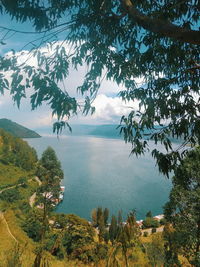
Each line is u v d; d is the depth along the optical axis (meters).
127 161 131.38
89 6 2.54
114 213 53.84
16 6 2.31
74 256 11.93
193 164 4.59
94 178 90.50
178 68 3.00
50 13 2.65
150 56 2.86
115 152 178.25
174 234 8.52
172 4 2.53
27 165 101.88
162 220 49.62
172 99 2.94
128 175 94.56
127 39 2.93
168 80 2.95
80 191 73.12
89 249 12.38
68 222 19.55
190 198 7.86
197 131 2.61
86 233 17.70
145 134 2.79
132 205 60.41
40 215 23.52
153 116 2.83
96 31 2.78
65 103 2.11
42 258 3.10
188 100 2.99
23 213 39.75
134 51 3.00
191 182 6.81
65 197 67.19
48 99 2.13
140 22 1.91
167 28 1.70
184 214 8.44
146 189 74.19
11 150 120.94
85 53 2.89
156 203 61.75
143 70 3.08
